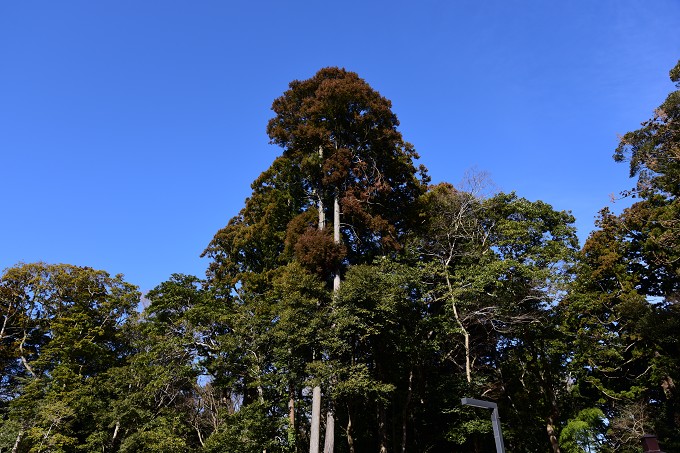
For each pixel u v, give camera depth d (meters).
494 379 25.88
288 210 28.61
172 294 26.70
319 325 19.38
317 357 19.70
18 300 29.78
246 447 18.50
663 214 24.02
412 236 26.67
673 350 23.81
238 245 28.28
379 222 24.09
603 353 23.86
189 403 25.08
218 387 24.05
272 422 19.39
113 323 29.42
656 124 20.44
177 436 21.19
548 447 25.75
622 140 22.03
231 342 21.45
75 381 24.86
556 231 27.52
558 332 25.19
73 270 29.89
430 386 22.91
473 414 20.14
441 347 23.61
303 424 24.78
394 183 27.33
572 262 26.00
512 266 22.92
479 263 24.00
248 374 22.44
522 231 25.42
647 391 24.67
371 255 26.77
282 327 19.67
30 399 23.73
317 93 26.41
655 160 20.81
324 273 23.14
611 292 25.31
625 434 22.41
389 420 23.50
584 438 22.84
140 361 24.09
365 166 25.80
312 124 26.28
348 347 18.72
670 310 22.88
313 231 24.05
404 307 21.02
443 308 23.89
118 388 23.56
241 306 23.08
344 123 27.12
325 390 18.92
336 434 24.27
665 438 22.06
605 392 24.27
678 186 23.11
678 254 23.67
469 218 27.16
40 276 29.30
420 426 24.42
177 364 23.92
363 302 19.28
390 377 22.02
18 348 28.31
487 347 26.20
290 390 21.30
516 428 24.56
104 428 23.08
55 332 27.23
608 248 26.59
